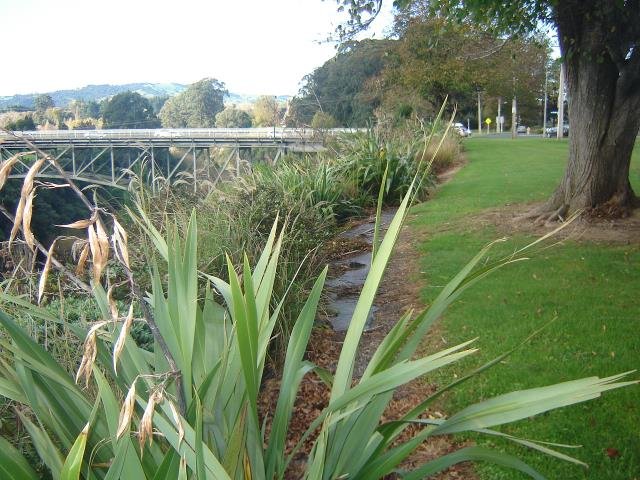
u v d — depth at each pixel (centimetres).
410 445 212
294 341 239
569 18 855
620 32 826
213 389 217
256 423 205
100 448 209
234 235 561
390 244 225
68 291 434
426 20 2266
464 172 1711
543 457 335
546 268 688
